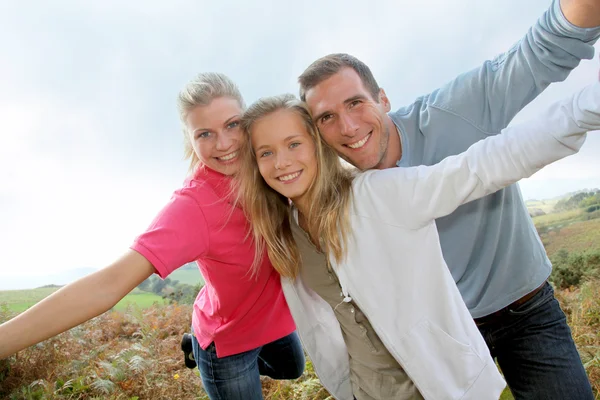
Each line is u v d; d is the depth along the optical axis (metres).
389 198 1.44
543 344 1.67
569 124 1.13
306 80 1.68
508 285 1.72
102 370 3.53
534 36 1.55
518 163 1.20
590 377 2.74
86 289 1.36
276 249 1.74
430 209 1.34
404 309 1.45
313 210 1.64
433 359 1.43
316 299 1.83
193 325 2.22
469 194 1.29
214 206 1.74
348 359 1.86
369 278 1.47
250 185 1.78
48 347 3.57
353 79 1.64
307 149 1.64
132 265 1.45
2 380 3.35
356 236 1.49
